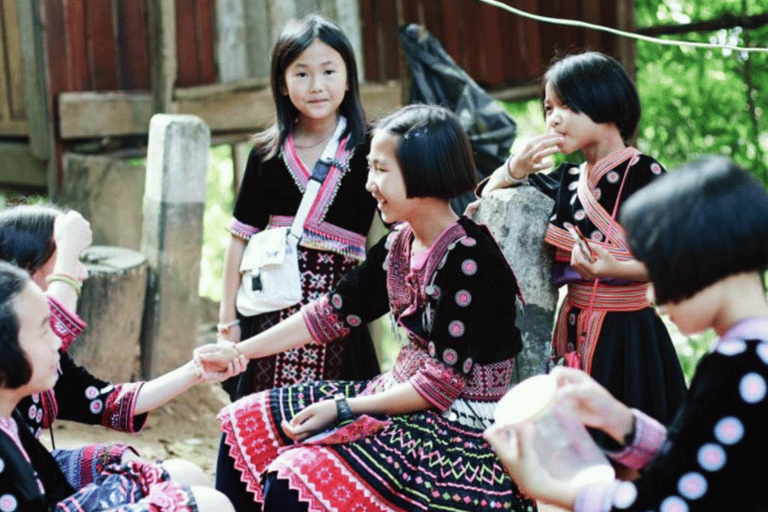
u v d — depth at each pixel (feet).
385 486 16.49
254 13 40.16
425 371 16.98
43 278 18.01
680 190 11.64
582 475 12.41
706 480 11.48
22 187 39.88
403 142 17.12
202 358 18.66
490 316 16.98
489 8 44.27
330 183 21.70
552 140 19.84
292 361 21.67
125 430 18.38
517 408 12.52
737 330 11.69
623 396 19.40
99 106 38.34
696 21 47.96
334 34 21.57
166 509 14.96
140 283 29.66
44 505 14.49
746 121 48.67
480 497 16.80
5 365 14.19
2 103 39.63
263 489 17.22
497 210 20.44
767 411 11.37
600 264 18.88
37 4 37.24
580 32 45.70
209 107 39.65
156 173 30.14
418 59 36.27
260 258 21.71
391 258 18.12
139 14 38.83
